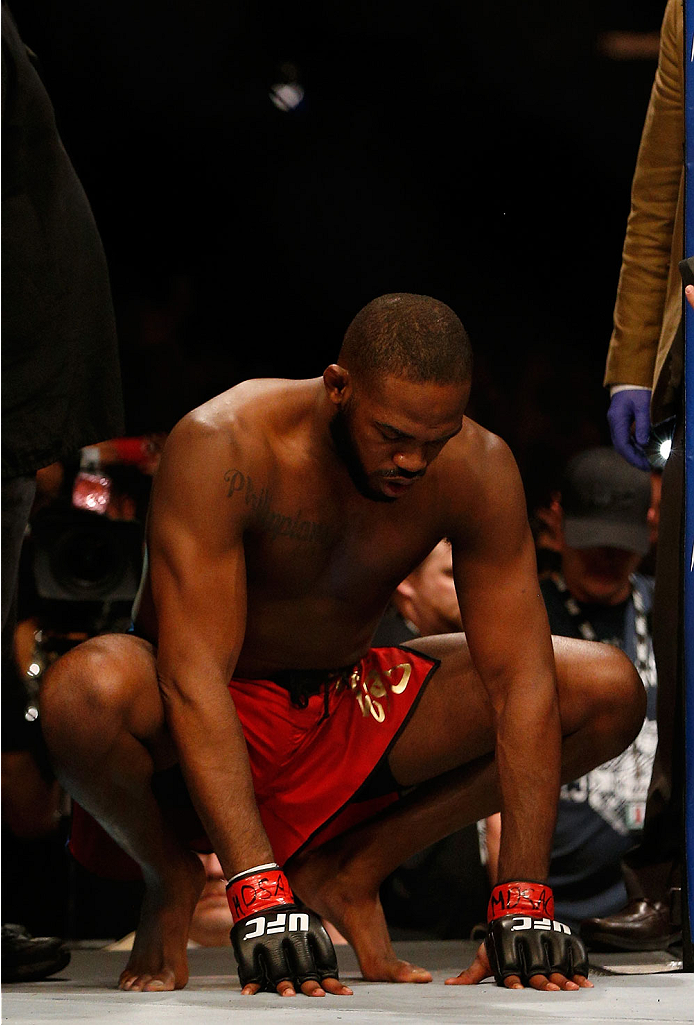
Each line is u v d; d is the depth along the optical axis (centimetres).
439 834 420
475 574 390
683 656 396
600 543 663
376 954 402
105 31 1199
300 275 1341
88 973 467
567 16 1218
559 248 1335
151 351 1116
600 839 672
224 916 631
